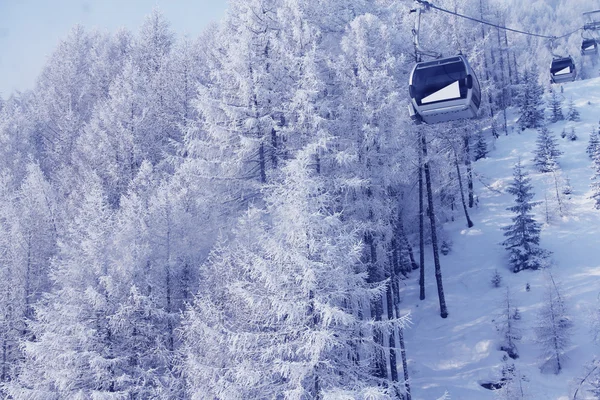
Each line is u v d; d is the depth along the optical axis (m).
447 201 42.19
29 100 64.19
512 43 75.19
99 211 22.69
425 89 11.03
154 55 47.38
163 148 34.16
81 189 30.67
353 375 16.39
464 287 31.41
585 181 41.66
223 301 18.97
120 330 19.53
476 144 53.19
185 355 18.89
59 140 42.22
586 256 31.16
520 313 26.88
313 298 16.30
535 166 46.12
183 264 22.38
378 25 25.31
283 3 26.80
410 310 30.30
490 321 26.88
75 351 18.50
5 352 24.03
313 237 16.81
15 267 25.47
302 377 15.34
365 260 23.48
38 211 28.42
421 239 31.47
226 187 25.98
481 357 24.75
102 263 20.70
